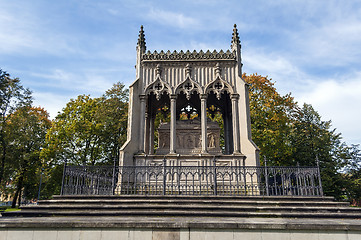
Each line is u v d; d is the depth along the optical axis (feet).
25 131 118.93
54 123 112.98
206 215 32.83
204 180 53.26
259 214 33.12
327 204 37.70
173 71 61.05
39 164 123.44
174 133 57.26
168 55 61.62
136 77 61.57
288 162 104.12
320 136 110.11
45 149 106.52
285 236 25.11
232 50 63.10
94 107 115.24
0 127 113.29
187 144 62.39
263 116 101.76
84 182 44.52
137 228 25.36
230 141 70.90
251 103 102.47
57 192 128.77
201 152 56.54
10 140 110.93
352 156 123.65
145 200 37.86
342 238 24.91
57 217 31.71
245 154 55.47
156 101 72.84
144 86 60.44
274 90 106.01
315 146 107.76
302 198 39.78
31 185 143.43
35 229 25.36
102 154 115.55
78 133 108.68
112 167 43.96
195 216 32.78
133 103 58.54
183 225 25.34
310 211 35.22
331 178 102.22
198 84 59.72
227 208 35.04
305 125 115.24
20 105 118.21
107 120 112.27
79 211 34.30
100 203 37.32
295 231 25.18
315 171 43.04
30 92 120.26
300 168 43.60
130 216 32.71
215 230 25.32
